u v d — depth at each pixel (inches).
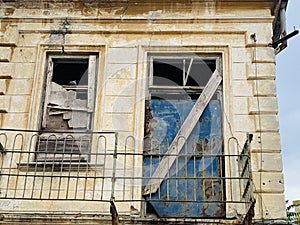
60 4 365.1
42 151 312.5
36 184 309.9
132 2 362.0
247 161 278.1
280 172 309.9
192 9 360.8
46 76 347.3
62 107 337.1
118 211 302.8
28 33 358.6
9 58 350.3
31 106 334.0
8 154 319.6
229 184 308.7
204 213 306.5
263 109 327.9
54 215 293.0
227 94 333.7
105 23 358.9
